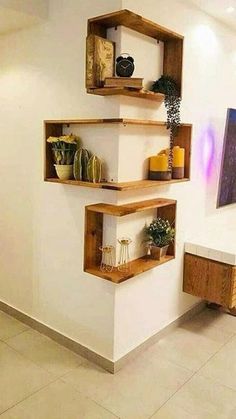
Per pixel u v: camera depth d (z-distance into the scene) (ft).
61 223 8.16
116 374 7.55
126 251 7.59
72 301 8.20
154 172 7.63
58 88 7.75
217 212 10.63
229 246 8.91
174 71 7.62
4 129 9.21
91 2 6.90
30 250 9.07
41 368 7.68
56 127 7.76
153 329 8.61
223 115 10.00
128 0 6.63
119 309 7.45
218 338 9.01
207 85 9.15
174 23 7.75
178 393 7.02
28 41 8.21
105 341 7.64
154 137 7.79
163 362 7.98
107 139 7.06
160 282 8.58
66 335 8.48
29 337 8.89
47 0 7.62
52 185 8.21
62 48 7.52
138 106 7.21
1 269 10.06
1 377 7.36
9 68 8.79
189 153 8.34
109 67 6.68
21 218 9.19
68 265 8.16
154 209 8.25
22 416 6.36
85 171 7.22
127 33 6.78
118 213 6.52
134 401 6.78
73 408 6.57
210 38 8.97
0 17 7.49
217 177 10.25
